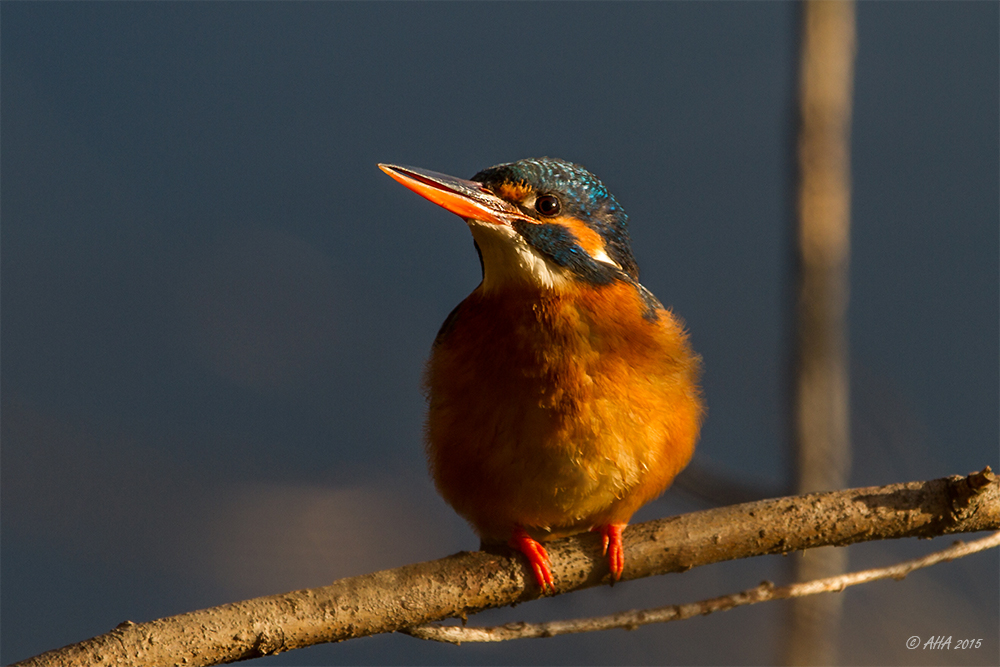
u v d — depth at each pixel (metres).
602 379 4.35
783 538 4.33
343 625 4.31
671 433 4.36
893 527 4.33
